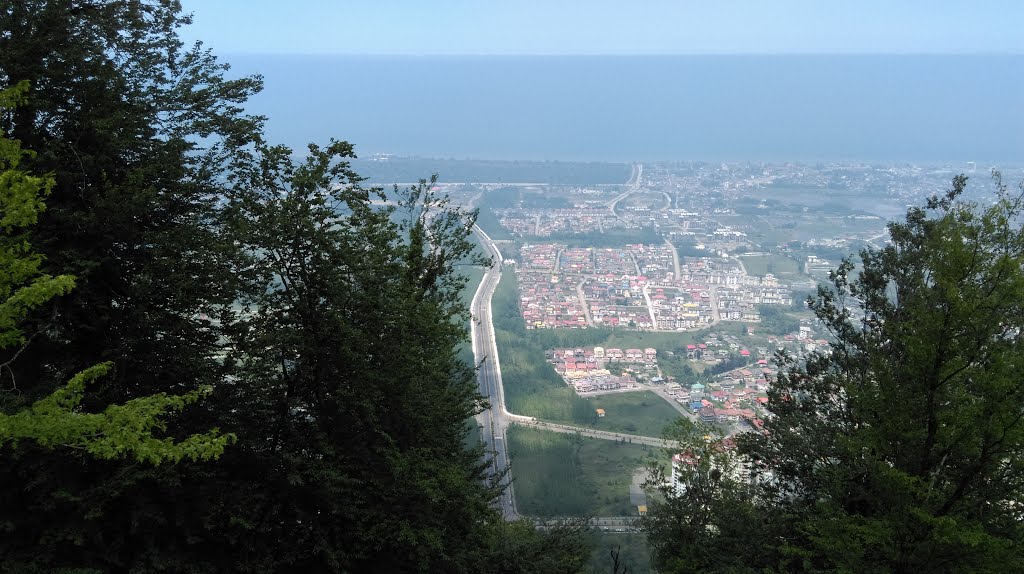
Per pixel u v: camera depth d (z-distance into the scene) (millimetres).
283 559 13508
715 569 17688
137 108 15555
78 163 14500
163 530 13008
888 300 19844
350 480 13656
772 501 19484
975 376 12898
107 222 13969
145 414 10508
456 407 17688
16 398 11836
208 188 16172
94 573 11375
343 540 14203
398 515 14398
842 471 15555
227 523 13383
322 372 14859
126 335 14109
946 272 13719
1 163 10461
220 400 14633
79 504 12031
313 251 14789
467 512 15273
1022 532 13445
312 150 15281
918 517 12680
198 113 16891
